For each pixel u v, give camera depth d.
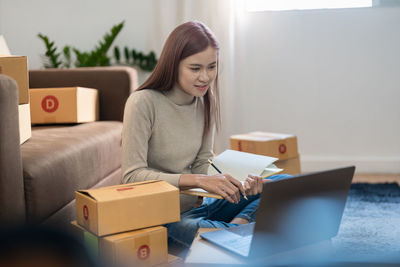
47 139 1.84
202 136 1.66
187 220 1.37
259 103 3.44
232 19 3.27
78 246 0.70
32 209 1.41
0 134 1.23
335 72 3.35
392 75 3.31
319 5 3.31
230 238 1.13
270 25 3.35
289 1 3.32
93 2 3.45
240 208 1.60
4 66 1.60
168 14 3.35
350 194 2.68
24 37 3.49
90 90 2.54
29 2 3.46
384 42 3.29
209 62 1.45
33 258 0.67
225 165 1.50
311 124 3.42
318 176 1.03
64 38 3.49
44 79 2.69
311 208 1.06
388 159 3.36
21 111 1.70
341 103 3.38
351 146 3.41
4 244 0.68
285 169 2.54
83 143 1.90
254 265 0.98
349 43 3.31
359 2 3.27
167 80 1.50
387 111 3.35
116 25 3.46
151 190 1.18
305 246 1.09
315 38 3.33
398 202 2.50
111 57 3.50
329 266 0.94
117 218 1.10
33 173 1.41
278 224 1.02
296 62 3.37
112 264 1.07
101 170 2.07
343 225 2.09
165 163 1.55
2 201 1.26
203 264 1.00
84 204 1.16
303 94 3.40
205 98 1.63
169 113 1.53
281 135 2.62
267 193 0.97
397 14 3.25
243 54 3.33
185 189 1.37
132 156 1.44
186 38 1.43
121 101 2.69
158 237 1.14
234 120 3.38
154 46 3.44
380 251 1.70
